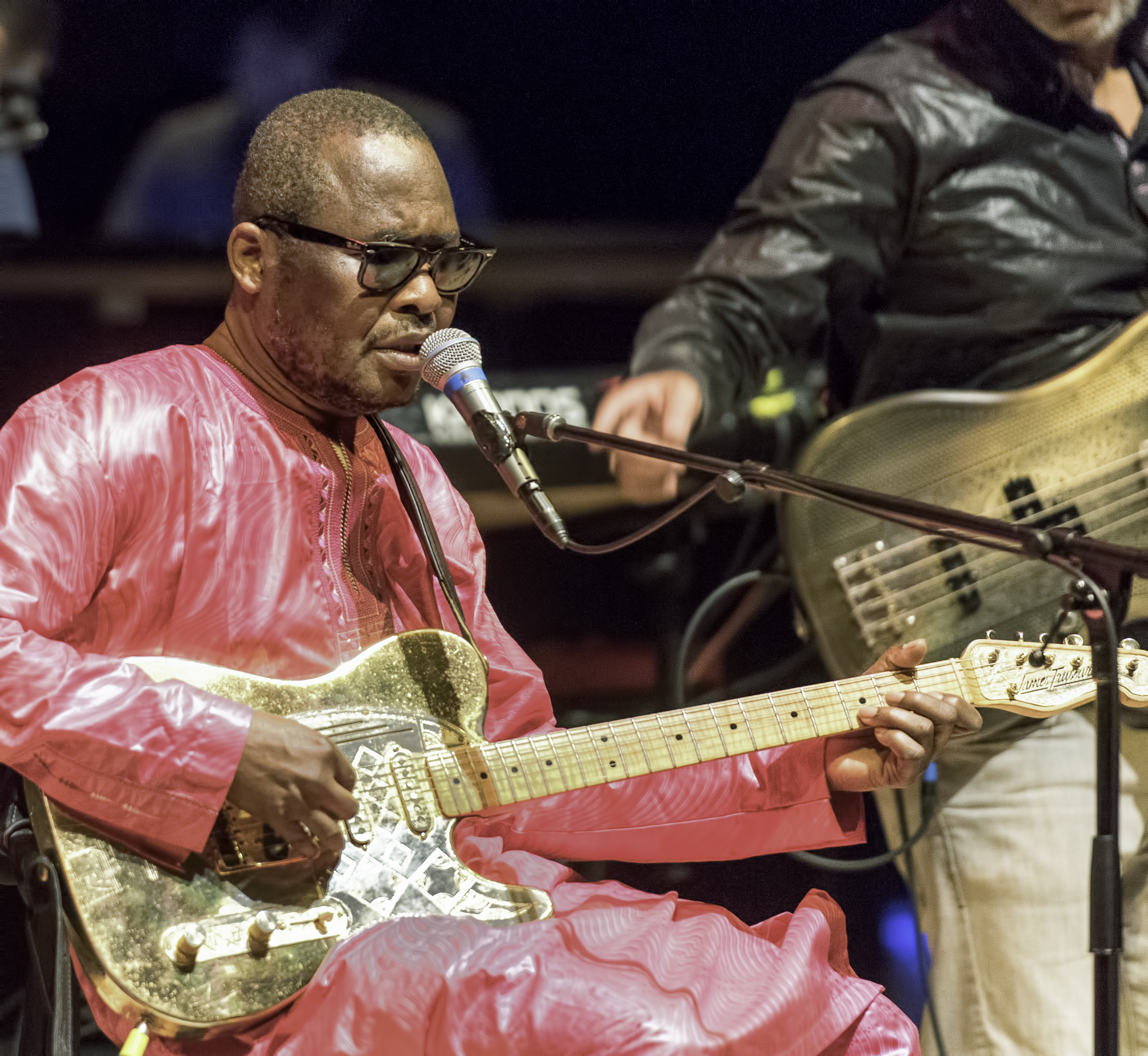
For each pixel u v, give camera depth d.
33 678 5.56
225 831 5.93
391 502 7.13
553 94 12.08
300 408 6.79
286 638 6.44
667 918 6.44
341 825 6.11
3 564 5.75
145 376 6.40
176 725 5.66
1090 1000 9.74
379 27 11.70
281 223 6.51
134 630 6.22
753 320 11.25
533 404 11.70
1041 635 10.30
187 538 6.25
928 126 10.80
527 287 11.92
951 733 7.02
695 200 12.39
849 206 11.01
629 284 12.10
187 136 11.23
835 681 7.10
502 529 11.59
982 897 9.90
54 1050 5.80
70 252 10.60
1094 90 10.72
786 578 11.13
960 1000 10.02
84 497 5.95
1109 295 10.73
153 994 5.59
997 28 10.67
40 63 10.63
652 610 11.90
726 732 6.89
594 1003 5.50
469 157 12.02
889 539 10.41
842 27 12.48
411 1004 5.56
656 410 11.13
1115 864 6.04
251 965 5.74
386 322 6.55
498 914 6.12
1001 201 10.75
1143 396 10.42
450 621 7.31
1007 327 10.73
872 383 11.11
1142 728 9.81
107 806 5.73
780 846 7.35
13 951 9.88
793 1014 5.81
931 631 10.41
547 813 7.12
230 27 11.24
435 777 6.34
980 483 10.48
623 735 6.74
